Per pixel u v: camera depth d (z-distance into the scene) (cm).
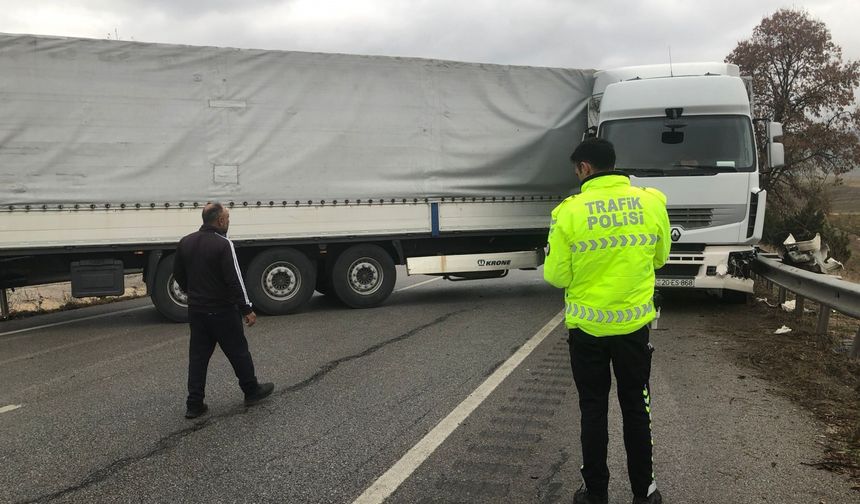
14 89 832
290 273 983
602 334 335
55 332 909
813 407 501
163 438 464
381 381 602
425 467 404
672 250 909
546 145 1093
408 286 1382
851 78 2936
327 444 446
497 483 379
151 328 916
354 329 862
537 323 884
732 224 887
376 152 999
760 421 474
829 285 675
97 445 452
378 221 1008
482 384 585
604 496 342
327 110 970
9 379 641
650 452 339
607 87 979
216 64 915
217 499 366
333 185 979
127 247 895
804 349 678
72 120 855
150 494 374
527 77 1080
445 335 809
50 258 902
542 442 443
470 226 1062
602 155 348
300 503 360
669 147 916
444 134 1036
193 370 512
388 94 1002
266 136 941
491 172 1066
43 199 848
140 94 883
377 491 371
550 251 347
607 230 336
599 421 341
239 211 934
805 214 1806
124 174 879
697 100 918
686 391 552
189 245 519
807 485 369
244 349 530
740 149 903
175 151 900
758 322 844
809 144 2898
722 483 375
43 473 405
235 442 453
